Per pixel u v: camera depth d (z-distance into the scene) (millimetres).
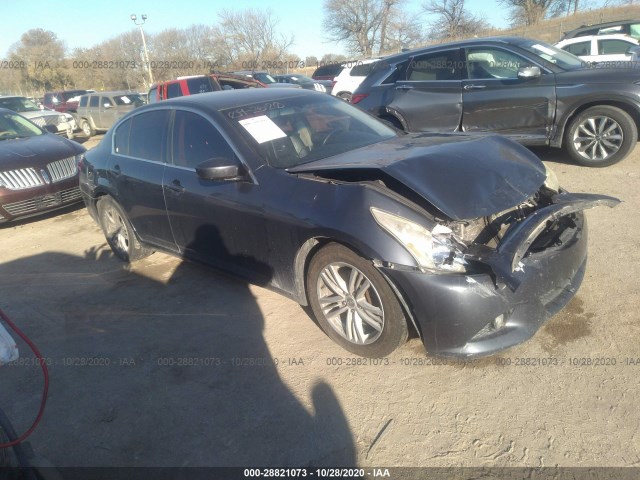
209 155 3738
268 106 3965
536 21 34375
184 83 11430
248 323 3656
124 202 4648
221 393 2951
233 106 3908
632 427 2354
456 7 35531
